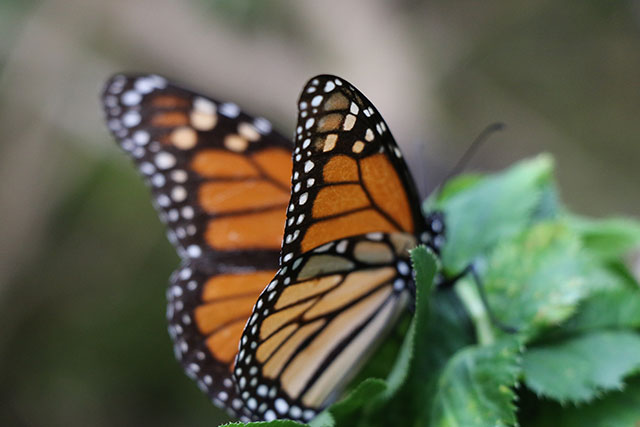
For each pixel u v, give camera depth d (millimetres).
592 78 1375
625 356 469
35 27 824
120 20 842
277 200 496
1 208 839
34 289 901
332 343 481
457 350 479
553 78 1349
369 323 484
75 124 863
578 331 474
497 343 470
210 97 494
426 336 481
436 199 521
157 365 969
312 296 474
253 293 493
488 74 1289
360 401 467
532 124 1292
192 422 963
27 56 827
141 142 495
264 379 473
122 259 965
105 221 941
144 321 975
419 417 470
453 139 1145
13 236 860
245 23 896
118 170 937
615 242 503
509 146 1273
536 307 476
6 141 833
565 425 468
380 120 464
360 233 477
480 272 484
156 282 982
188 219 497
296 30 929
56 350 928
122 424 947
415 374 475
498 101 1281
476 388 466
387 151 469
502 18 1274
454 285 487
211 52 869
